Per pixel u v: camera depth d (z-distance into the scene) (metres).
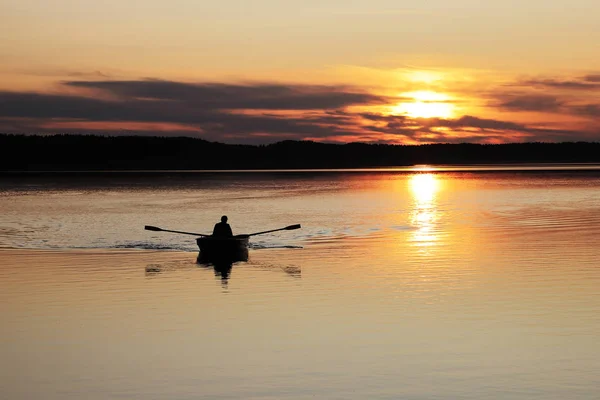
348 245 28.83
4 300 18.03
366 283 20.02
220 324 15.51
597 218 39.97
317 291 18.98
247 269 22.97
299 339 14.32
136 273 22.27
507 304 17.12
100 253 27.27
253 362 12.92
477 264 23.09
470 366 12.60
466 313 16.30
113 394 11.48
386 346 13.79
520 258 24.31
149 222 40.62
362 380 11.98
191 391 11.58
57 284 20.25
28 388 11.77
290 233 34.12
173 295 18.69
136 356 13.32
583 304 17.08
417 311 16.53
